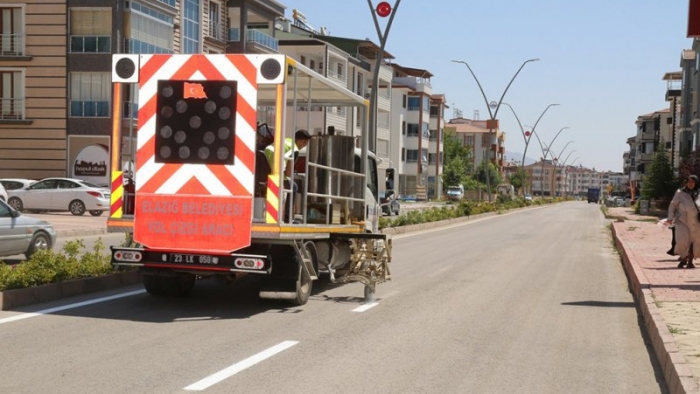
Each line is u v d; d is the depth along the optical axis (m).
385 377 6.52
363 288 12.70
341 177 11.75
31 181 33.66
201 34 47.31
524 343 8.25
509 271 16.02
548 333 8.90
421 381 6.42
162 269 9.88
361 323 9.24
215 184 9.47
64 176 41.12
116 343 7.62
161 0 42.72
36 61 41.00
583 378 6.74
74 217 30.97
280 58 9.28
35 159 41.28
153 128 9.64
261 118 10.51
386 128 81.62
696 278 13.20
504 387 6.32
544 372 6.91
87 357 6.95
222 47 50.25
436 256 19.48
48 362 6.71
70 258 11.31
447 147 122.19
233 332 8.41
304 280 10.41
